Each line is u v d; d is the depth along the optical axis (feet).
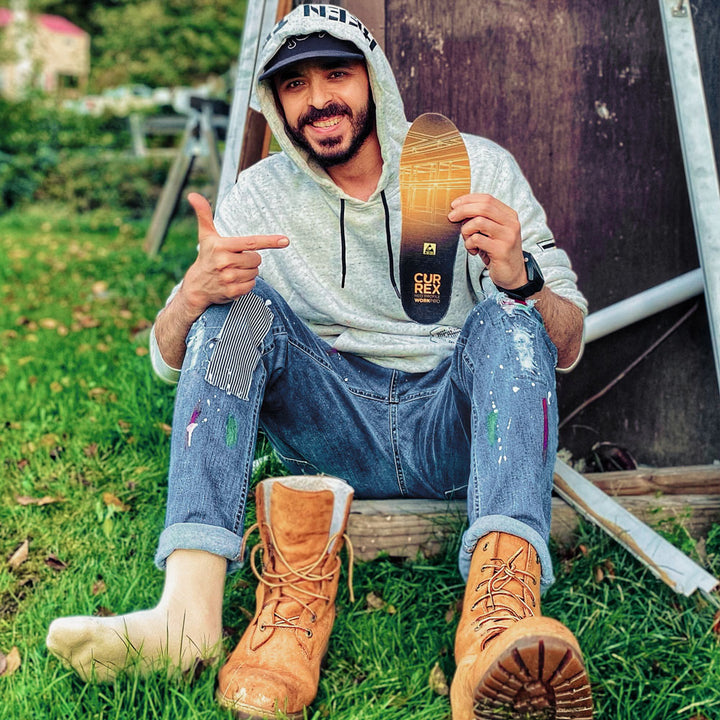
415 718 5.05
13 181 32.14
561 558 6.57
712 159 6.89
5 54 49.03
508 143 7.79
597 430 8.11
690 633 5.81
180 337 5.57
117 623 4.76
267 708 4.67
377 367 6.21
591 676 5.43
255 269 5.27
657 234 7.93
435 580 6.28
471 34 7.63
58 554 6.91
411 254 5.83
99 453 8.75
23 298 16.98
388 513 6.42
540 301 5.44
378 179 6.19
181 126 30.63
